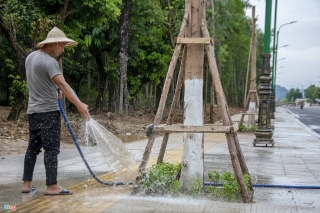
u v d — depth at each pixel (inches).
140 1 939.3
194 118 225.1
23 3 544.1
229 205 197.6
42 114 207.9
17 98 589.9
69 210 182.4
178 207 191.9
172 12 1015.6
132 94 1163.9
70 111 1051.3
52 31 214.5
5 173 266.4
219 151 425.7
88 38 892.6
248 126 762.8
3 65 935.0
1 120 580.7
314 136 661.3
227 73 1951.3
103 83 1025.5
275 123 1065.5
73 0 591.8
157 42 1092.5
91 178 258.1
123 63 920.3
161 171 223.3
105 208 187.2
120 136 599.2
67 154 370.3
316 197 221.5
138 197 210.8
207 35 223.0
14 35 575.2
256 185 249.0
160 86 1221.1
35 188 220.1
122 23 912.3
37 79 206.8
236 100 2664.9
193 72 225.5
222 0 999.0
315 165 336.2
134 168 247.1
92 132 220.8
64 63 1012.5
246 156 394.6
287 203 205.9
